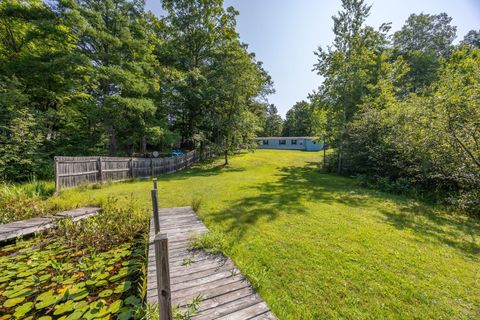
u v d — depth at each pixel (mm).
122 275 2205
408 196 6297
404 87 15547
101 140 11938
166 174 11234
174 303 1701
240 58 13469
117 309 1704
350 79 11312
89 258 2551
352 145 10156
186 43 14961
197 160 15977
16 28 8609
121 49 10523
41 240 3051
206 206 5051
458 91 5043
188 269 2205
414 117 5832
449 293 2182
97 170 7477
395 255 2916
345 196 6227
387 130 8141
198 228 3379
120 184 7910
